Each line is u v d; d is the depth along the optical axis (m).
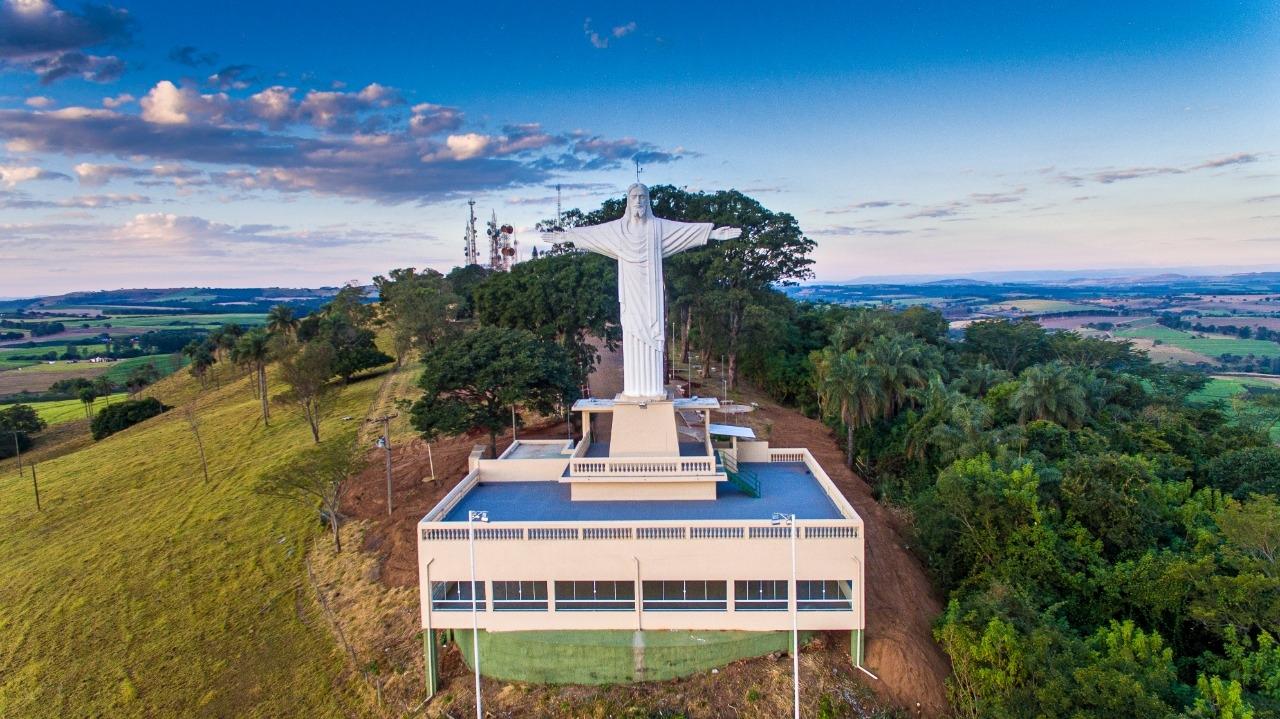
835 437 78.44
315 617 47.06
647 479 39.78
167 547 58.41
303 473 55.16
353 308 128.38
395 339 104.81
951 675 36.44
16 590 56.03
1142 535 44.22
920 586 44.66
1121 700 29.34
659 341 40.41
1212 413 75.06
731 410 49.97
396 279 126.69
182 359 176.75
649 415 40.44
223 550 56.66
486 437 68.31
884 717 33.97
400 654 41.47
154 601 51.38
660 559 34.56
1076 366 87.25
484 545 34.94
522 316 77.25
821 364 77.25
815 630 37.50
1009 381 73.94
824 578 34.56
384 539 52.88
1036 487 45.91
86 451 95.81
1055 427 61.03
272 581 51.66
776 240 89.44
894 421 73.56
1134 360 104.88
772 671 35.84
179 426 97.62
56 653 47.41
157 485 74.94
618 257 40.28
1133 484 48.03
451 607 35.78
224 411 101.19
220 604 50.00
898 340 78.69
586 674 36.25
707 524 34.31
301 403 83.75
